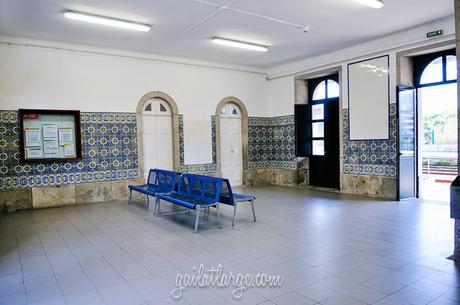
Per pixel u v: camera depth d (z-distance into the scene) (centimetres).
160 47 828
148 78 877
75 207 743
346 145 876
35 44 736
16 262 404
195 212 670
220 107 998
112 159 826
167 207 728
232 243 465
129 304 297
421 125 786
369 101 816
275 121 1081
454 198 382
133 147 854
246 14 627
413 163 784
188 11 606
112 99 827
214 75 985
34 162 732
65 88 770
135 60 858
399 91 746
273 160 1089
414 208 675
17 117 720
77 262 402
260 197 835
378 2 565
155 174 752
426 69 761
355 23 688
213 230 532
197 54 902
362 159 838
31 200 731
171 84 911
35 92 738
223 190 583
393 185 774
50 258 417
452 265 374
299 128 1009
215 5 582
